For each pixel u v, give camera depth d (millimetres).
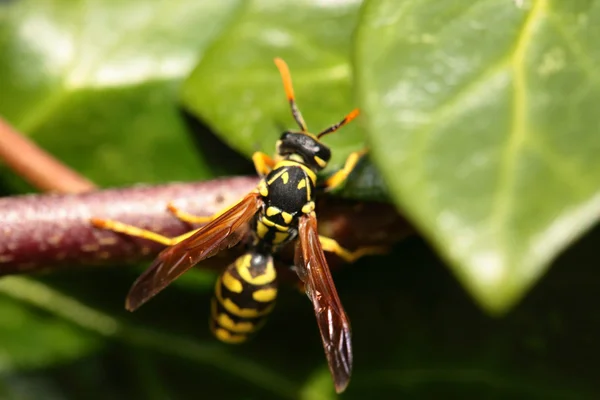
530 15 137
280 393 166
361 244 154
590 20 137
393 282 163
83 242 147
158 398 167
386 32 137
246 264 157
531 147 134
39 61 164
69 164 165
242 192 153
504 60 136
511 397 160
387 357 163
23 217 146
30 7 164
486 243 131
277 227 155
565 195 132
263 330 167
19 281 167
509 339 161
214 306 158
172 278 151
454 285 162
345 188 149
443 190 133
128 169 165
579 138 134
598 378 159
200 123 164
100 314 168
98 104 164
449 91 136
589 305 159
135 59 164
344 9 157
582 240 159
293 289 165
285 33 157
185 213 150
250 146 156
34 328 168
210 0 164
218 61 158
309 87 156
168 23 164
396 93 136
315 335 166
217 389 167
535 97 135
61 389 168
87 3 164
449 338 162
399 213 151
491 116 135
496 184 133
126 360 168
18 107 164
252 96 156
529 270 131
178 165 165
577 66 136
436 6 138
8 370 167
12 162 156
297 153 155
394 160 134
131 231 148
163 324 167
